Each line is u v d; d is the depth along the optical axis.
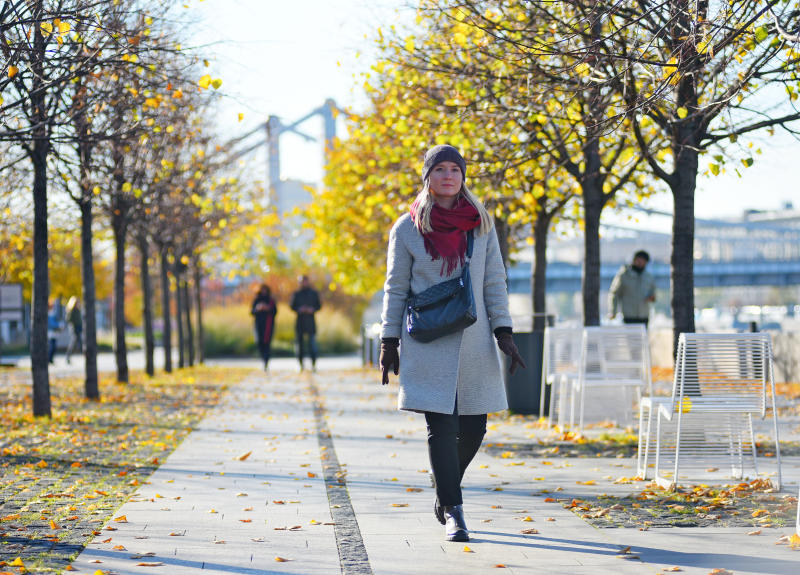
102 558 9.09
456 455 9.81
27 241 33.62
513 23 17.23
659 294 177.38
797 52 13.96
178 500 12.37
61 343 86.56
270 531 10.38
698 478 13.81
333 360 63.66
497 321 9.95
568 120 17.09
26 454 16.92
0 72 16.03
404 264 9.92
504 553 9.23
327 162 47.44
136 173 27.06
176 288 49.78
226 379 40.34
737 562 8.80
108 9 17.02
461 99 19.36
